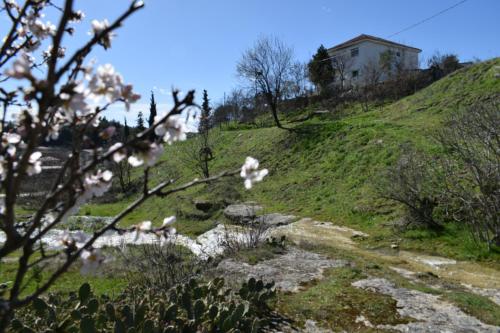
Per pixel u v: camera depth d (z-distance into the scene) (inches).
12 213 58.6
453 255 380.8
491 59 992.9
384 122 885.8
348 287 244.5
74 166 66.2
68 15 55.8
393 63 1784.0
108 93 60.0
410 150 517.7
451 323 198.4
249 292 215.2
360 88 1616.6
